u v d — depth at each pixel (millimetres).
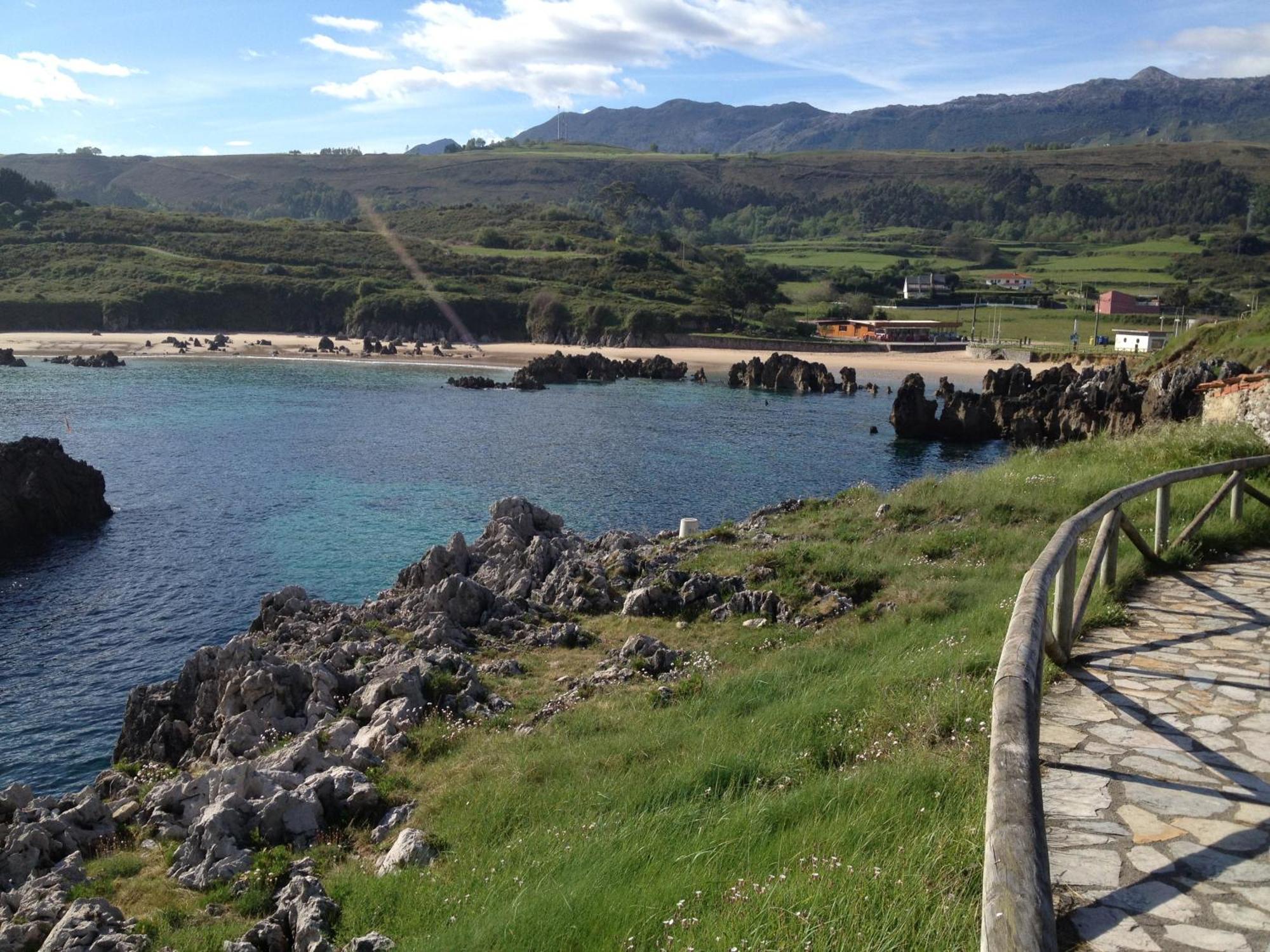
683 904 5973
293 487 50750
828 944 4797
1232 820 5203
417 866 9477
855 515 24172
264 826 11492
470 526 42781
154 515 44562
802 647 14828
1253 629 8719
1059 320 177375
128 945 9109
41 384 97250
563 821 9266
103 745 22000
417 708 14805
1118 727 6566
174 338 139375
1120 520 9711
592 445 66250
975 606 14578
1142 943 4102
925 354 145000
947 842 5590
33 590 33344
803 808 7355
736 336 151875
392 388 100688
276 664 17062
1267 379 22344
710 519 44375
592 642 18219
